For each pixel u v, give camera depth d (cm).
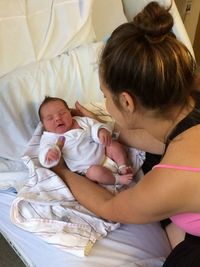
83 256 93
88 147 117
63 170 113
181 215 87
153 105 73
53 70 130
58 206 103
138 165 121
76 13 136
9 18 120
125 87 73
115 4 160
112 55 71
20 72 124
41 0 125
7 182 113
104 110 129
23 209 102
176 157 77
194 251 90
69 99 133
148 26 70
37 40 129
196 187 76
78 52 138
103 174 110
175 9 143
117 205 92
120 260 95
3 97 119
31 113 125
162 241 105
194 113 75
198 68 76
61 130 117
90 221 101
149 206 83
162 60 69
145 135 117
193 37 229
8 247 138
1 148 119
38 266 98
